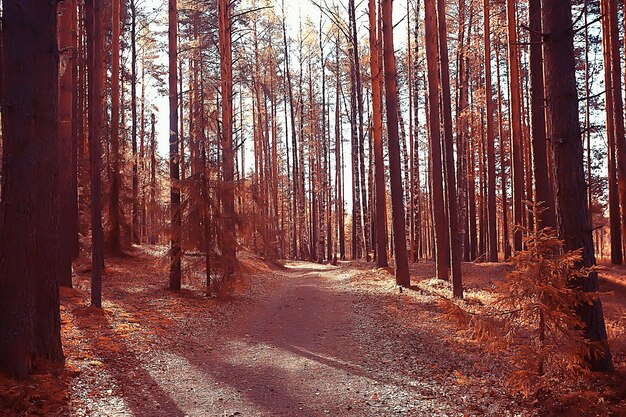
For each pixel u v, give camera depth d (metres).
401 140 39.34
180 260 16.66
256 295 18.05
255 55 33.69
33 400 6.04
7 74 7.04
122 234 23.28
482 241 34.41
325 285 21.38
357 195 39.09
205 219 15.99
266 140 40.00
